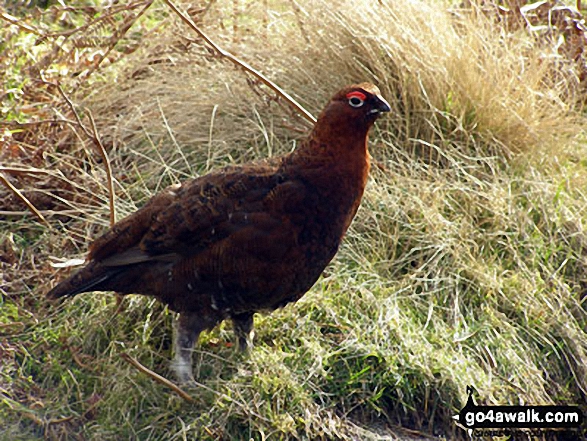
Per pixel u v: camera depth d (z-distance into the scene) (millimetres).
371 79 8188
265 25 8781
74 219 7570
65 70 8586
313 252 5957
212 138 7992
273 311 6445
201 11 8508
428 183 7680
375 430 6285
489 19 9094
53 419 6035
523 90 8312
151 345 6609
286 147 7941
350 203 6000
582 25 9500
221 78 8117
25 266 7246
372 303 6879
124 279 6168
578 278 7523
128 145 8023
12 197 7637
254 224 5816
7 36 8688
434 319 6934
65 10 8469
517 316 7137
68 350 6523
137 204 7590
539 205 7797
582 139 8625
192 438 5934
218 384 6211
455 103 8172
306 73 8164
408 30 8109
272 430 6023
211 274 5945
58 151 8062
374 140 7996
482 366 6734
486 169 8008
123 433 5984
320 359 6422
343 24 8141
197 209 5867
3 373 6324
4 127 7992
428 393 6434
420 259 7281
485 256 7445
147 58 8492
